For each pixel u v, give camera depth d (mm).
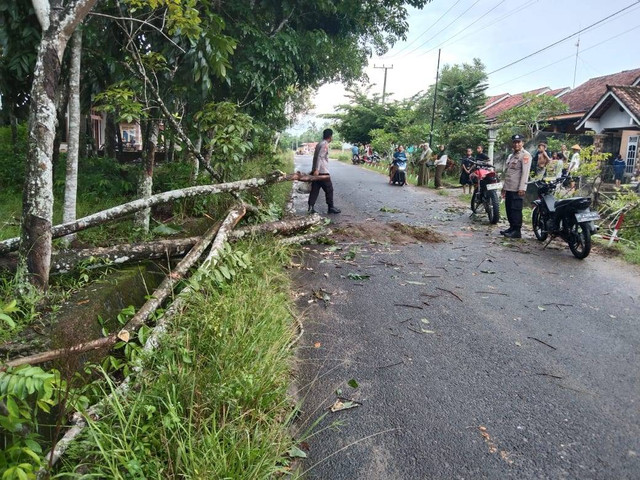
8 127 12922
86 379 2891
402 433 2797
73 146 4598
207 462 2199
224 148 6258
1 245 3717
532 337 4043
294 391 3217
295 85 11523
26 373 1928
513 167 7773
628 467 2525
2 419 1979
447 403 3088
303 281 5469
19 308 3066
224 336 3217
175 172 8328
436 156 17016
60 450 2254
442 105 25641
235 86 8109
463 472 2494
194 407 2562
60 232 4059
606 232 7906
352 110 32469
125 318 3564
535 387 3273
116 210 4367
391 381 3348
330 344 3904
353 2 9578
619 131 17875
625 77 22781
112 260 4160
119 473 2080
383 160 27031
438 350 3809
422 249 7031
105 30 6082
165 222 5871
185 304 3744
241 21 7980
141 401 2527
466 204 11719
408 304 4793
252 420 2664
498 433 2793
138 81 5840
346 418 2936
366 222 8977
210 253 4477
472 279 5605
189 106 7660
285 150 37469
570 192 10828
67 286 3693
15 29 5043
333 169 26312
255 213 6348
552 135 18906
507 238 7840
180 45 5781
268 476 2328
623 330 4191
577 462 2561
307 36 9258
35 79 3328
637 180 14625
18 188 7203
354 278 5566
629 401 3111
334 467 2537
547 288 5297
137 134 19656
